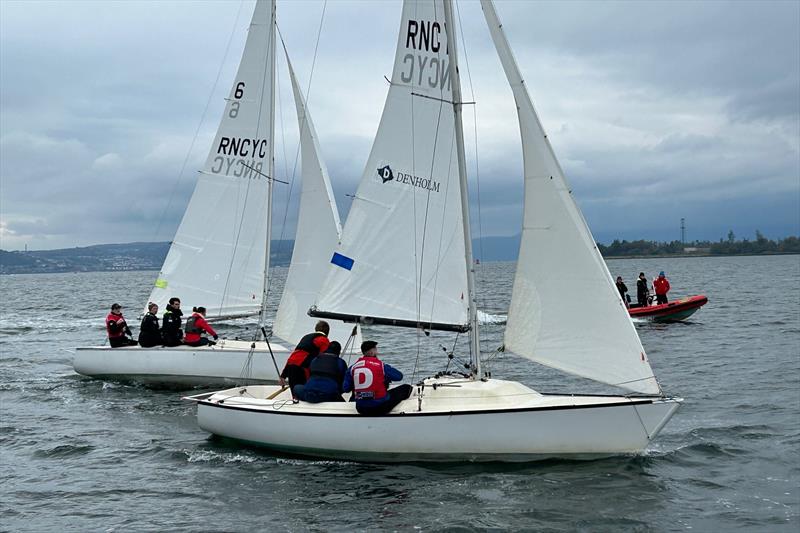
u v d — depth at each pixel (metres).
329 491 9.04
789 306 35.66
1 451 11.21
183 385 16.67
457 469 9.66
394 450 9.94
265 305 18.06
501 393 10.09
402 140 11.19
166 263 18.80
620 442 9.70
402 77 11.20
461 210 10.72
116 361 17.05
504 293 53.62
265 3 18.19
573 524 7.95
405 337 27.06
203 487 9.33
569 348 9.95
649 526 7.88
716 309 35.16
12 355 23.14
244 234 18.33
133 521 8.27
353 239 11.43
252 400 11.17
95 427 12.66
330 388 10.66
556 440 9.68
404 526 7.96
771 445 10.71
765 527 7.82
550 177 9.96
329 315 11.54
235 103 18.38
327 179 16.44
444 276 10.86
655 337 24.33
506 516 8.16
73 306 51.56
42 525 8.20
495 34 10.22
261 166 18.22
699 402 13.73
